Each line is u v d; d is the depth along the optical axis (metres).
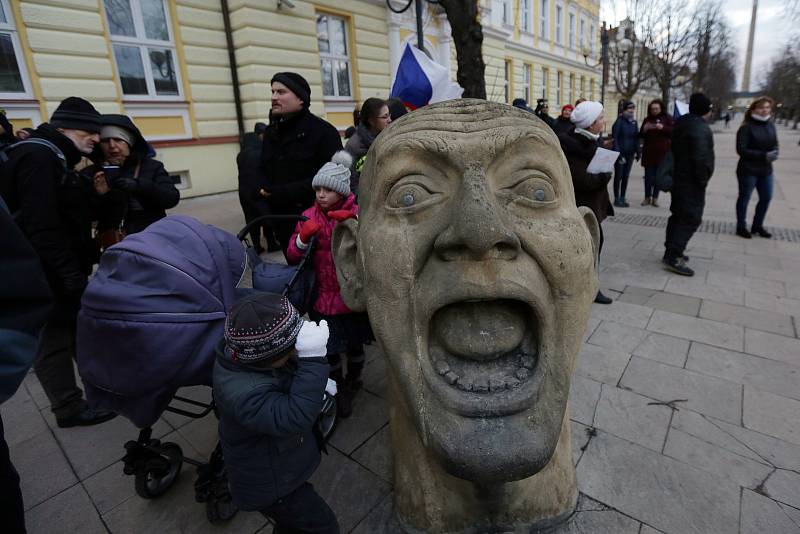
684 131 3.94
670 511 1.76
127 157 2.68
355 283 1.66
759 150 4.99
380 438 2.24
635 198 7.95
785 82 32.16
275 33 7.86
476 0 4.54
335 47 9.16
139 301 1.43
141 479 1.84
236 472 1.49
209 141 7.81
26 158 2.02
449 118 1.39
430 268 1.32
